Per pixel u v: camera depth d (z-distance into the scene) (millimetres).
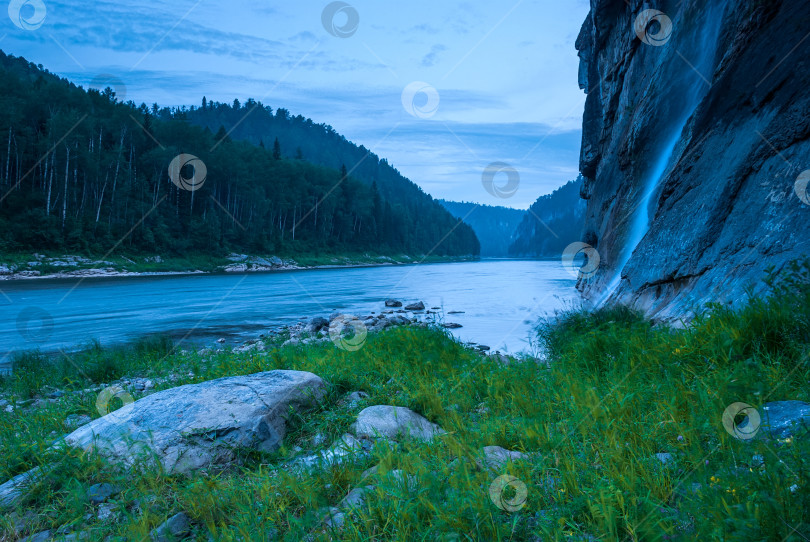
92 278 43125
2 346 11828
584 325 6898
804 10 6898
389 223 120125
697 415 2775
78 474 2877
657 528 1756
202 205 68875
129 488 2715
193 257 61750
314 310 19516
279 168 88062
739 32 8641
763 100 7129
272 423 3527
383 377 5156
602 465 2400
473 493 2137
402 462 2693
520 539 1960
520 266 84500
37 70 128375
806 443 1970
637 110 15953
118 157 57125
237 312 18984
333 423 3734
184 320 16688
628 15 18750
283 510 2377
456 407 4102
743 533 1523
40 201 52000
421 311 17797
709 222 7324
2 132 50562
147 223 58375
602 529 1817
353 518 2189
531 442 2973
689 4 12883
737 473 1989
